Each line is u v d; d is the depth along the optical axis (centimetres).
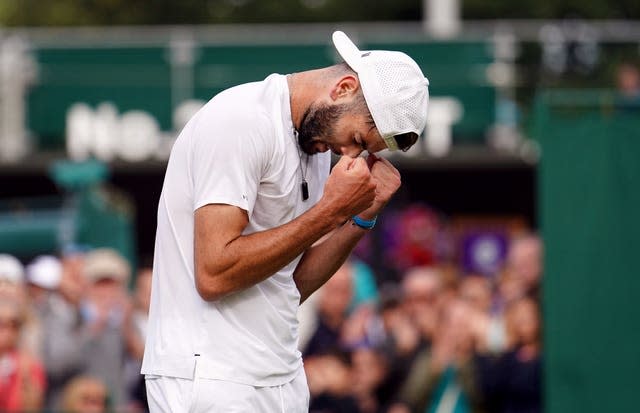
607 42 5125
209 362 1523
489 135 5019
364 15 9025
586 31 5131
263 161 1495
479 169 5059
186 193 1524
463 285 3812
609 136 2683
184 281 1536
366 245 4709
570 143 2695
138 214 5025
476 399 2822
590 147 2689
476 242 5203
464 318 2980
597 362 2672
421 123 1510
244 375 1534
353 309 3253
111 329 3011
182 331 1534
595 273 2675
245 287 1492
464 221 5231
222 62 5109
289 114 1520
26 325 2895
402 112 1489
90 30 8738
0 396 2705
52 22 8950
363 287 3472
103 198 4094
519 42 5134
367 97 1487
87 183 3866
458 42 5044
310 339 3212
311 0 9088
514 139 4991
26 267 3659
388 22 9025
